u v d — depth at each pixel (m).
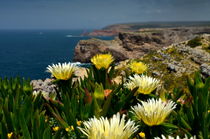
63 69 3.86
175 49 23.17
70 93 3.98
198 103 3.04
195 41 24.88
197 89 3.60
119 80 5.59
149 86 3.46
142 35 138.50
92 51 115.62
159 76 18.67
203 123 2.88
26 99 3.48
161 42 146.38
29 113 3.28
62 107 3.58
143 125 2.54
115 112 3.36
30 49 180.50
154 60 21.84
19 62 115.31
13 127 3.22
